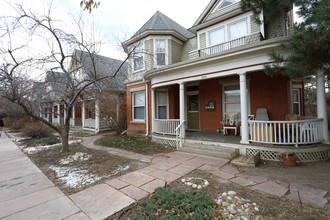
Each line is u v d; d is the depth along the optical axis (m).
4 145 8.12
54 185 3.59
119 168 4.51
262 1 5.82
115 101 10.41
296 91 8.78
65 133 6.38
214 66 5.82
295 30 3.26
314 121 4.80
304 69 3.45
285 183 3.41
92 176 4.00
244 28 7.38
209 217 2.28
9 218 2.44
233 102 7.52
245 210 2.49
